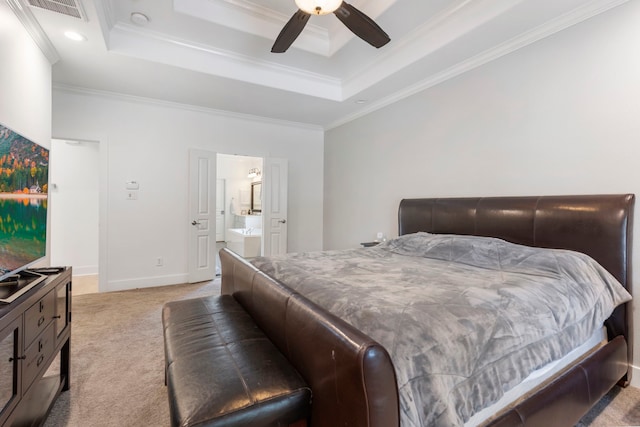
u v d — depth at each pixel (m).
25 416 1.50
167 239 4.25
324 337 1.08
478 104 2.87
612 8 2.02
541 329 1.35
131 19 2.65
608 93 2.05
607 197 1.98
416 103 3.53
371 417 0.88
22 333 1.29
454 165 3.11
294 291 1.50
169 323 1.75
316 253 2.75
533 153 2.46
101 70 3.11
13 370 1.23
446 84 3.17
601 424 1.62
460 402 1.03
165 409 1.71
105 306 3.32
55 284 1.65
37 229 1.90
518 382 1.21
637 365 1.92
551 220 2.21
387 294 1.43
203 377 1.19
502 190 2.68
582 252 2.05
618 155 2.01
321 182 5.52
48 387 1.78
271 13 2.83
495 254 2.15
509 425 1.16
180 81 3.39
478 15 2.36
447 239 2.57
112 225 3.90
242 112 4.59
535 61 2.44
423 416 0.96
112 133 3.87
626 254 1.90
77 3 2.08
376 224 4.19
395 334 1.07
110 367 2.13
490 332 1.19
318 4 1.93
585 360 1.60
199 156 4.38
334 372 1.01
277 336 1.50
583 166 2.17
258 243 6.58
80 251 4.73
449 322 1.16
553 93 2.33
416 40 2.90
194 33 2.87
